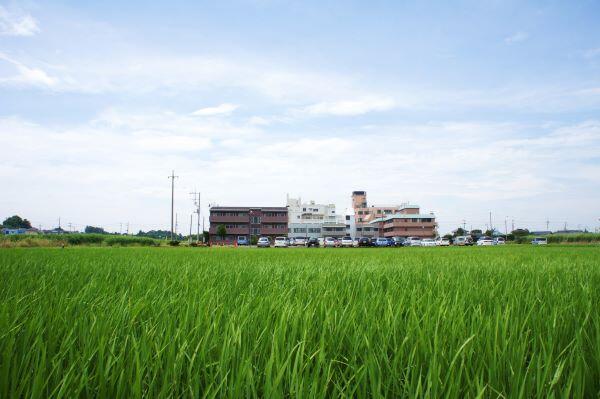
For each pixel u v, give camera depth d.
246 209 100.88
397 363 2.12
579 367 1.78
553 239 65.25
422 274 6.95
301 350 2.03
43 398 1.80
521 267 8.55
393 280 5.59
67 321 2.84
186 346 2.21
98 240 54.97
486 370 2.09
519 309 3.36
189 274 6.80
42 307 3.25
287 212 101.88
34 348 2.18
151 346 2.27
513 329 2.49
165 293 4.51
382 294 4.29
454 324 2.64
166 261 10.91
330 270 7.66
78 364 2.03
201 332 2.64
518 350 2.09
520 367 1.84
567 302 3.80
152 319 3.01
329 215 116.19
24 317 3.00
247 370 1.81
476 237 115.44
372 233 118.44
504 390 1.82
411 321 2.76
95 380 1.92
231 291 4.66
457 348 2.32
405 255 16.66
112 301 3.73
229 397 1.71
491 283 5.28
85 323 2.66
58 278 5.65
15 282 4.97
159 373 1.99
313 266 8.76
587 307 3.30
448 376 1.76
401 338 2.57
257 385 1.92
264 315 3.01
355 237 117.25
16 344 2.28
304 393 1.75
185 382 1.98
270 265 9.25
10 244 40.75
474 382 1.84
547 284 5.12
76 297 3.60
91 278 5.56
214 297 3.98
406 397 1.79
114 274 6.60
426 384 1.90
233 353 2.08
